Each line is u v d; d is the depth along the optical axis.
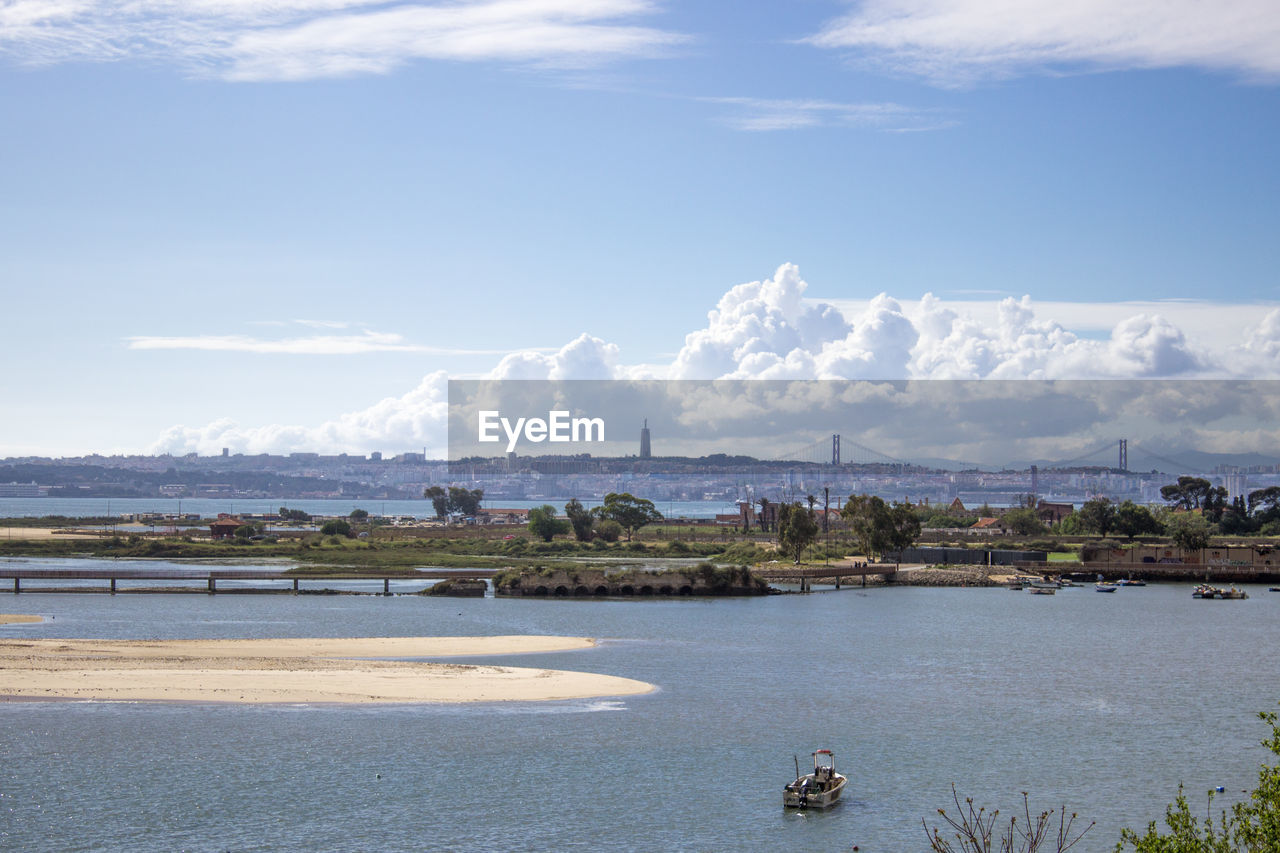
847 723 93.00
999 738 88.50
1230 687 113.25
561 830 65.00
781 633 152.75
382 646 127.94
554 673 110.75
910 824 67.25
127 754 77.69
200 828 63.81
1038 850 63.78
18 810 66.12
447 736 84.56
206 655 115.88
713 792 72.50
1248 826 40.44
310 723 87.25
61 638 135.38
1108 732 91.06
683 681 110.50
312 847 61.41
